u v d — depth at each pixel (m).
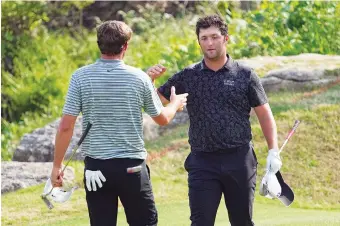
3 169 27.95
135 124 12.55
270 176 13.09
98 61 12.66
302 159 26.08
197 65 13.58
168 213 22.22
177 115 30.70
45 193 13.12
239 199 13.27
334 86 29.97
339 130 27.27
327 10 40.12
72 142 29.41
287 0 40.94
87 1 46.69
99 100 12.42
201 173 13.20
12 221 23.23
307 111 28.50
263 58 32.69
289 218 20.30
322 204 23.78
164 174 27.06
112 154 12.40
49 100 44.72
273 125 13.41
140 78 12.60
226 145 13.19
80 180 26.34
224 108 13.23
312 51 38.16
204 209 13.05
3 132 41.12
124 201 12.74
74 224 21.81
